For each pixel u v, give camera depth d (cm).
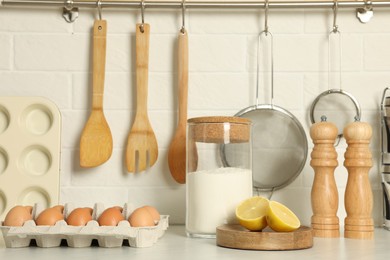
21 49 150
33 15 150
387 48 149
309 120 148
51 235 107
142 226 110
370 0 147
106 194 147
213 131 121
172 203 147
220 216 119
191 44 150
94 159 144
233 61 150
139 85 146
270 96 149
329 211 122
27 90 149
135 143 145
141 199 147
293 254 100
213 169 123
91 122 145
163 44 150
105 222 109
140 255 99
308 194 147
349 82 149
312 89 149
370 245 111
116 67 150
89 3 147
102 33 148
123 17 150
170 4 147
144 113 146
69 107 149
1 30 150
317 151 123
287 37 150
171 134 148
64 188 147
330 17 149
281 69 149
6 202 140
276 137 147
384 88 149
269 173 147
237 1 150
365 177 121
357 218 120
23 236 106
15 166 141
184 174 144
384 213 140
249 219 110
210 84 149
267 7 146
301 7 147
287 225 106
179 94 146
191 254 100
